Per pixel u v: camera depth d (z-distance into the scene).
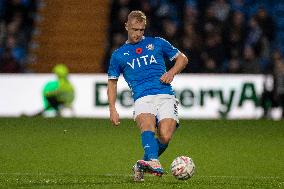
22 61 79.31
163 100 30.41
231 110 68.31
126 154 44.47
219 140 51.53
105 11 83.25
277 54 69.56
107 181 30.67
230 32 74.25
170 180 31.39
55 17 83.19
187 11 77.25
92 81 69.69
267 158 43.38
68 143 49.34
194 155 44.47
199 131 57.06
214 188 28.64
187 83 68.44
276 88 68.19
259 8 77.62
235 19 75.19
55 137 52.56
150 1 77.19
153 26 75.06
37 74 70.75
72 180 31.09
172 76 30.55
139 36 30.52
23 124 61.62
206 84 68.38
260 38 74.50
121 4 77.12
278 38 80.50
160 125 29.94
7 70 75.94
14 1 80.44
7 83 70.94
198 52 72.88
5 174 34.12
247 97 68.31
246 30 74.81
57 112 70.38
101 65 80.56
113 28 76.81
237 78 68.38
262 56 73.81
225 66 73.19
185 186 28.89
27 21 80.56
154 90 30.48
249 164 41.00
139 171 30.19
